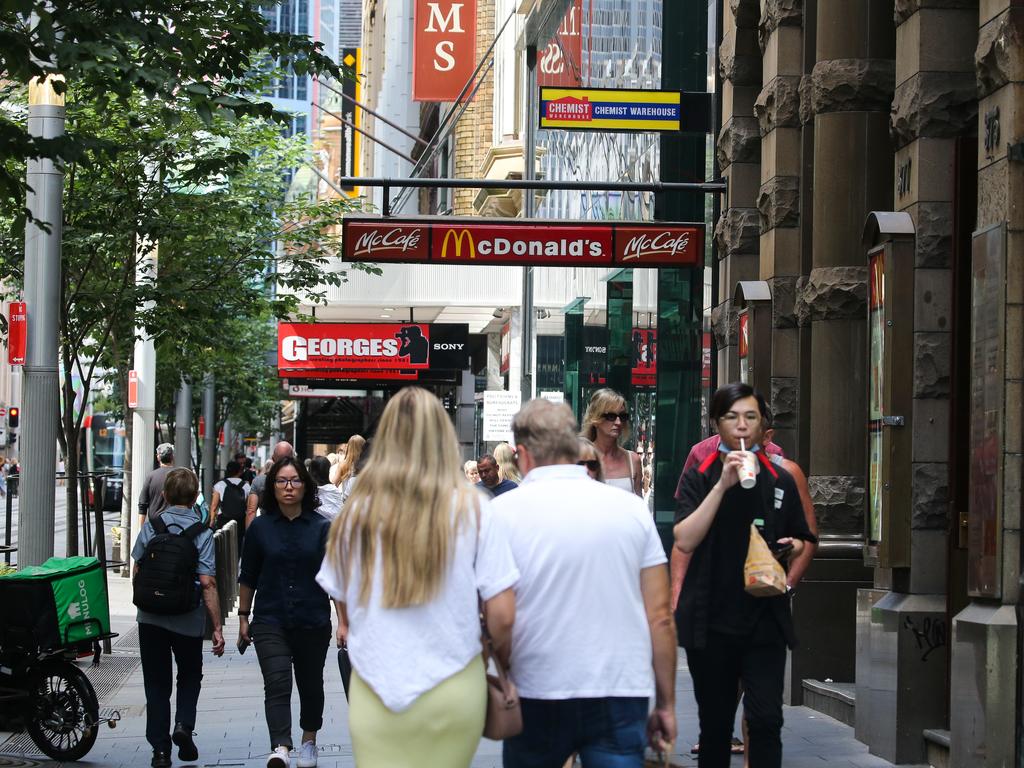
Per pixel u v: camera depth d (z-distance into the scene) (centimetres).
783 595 1144
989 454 1358
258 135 3947
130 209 3069
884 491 1579
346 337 5709
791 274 2141
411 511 834
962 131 1575
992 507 1351
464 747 834
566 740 868
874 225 1609
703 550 1142
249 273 3700
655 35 3153
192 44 1725
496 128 6494
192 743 1655
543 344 5325
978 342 1387
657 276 3009
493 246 2398
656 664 899
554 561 869
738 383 1158
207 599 1655
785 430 2122
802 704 1970
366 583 840
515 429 916
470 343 6438
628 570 879
